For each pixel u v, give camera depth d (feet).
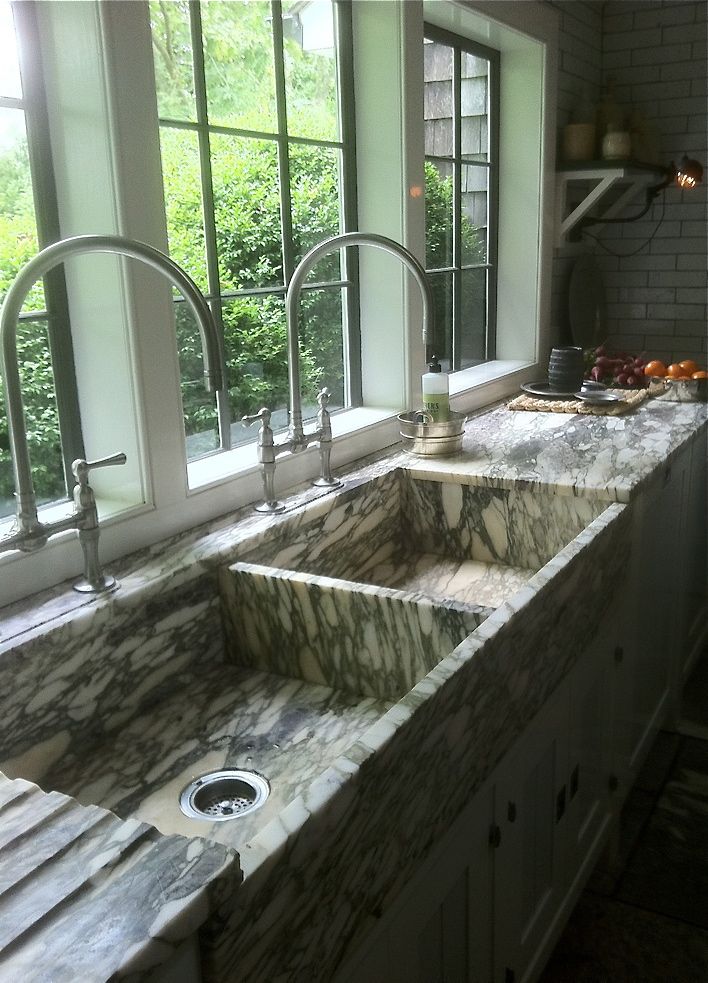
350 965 3.32
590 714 6.04
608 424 8.51
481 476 6.74
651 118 11.68
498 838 4.60
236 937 2.58
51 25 4.67
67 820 2.71
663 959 6.06
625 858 7.06
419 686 3.63
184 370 6.20
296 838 2.78
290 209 7.02
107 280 4.95
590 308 12.05
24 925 2.26
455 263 9.89
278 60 6.71
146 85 4.85
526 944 5.27
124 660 4.53
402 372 7.95
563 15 10.45
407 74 7.28
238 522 5.68
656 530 7.29
